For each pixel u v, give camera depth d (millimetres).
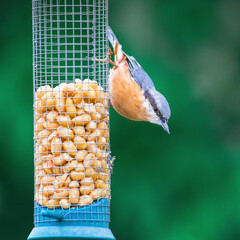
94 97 11164
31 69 16469
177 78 17375
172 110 17094
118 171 16781
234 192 16781
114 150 16703
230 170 17031
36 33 11930
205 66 17969
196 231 16469
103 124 11164
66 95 11000
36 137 11219
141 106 12703
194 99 17406
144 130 16828
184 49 17984
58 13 11852
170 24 18094
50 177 10836
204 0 18453
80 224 10664
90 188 10797
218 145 17453
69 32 15156
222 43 18500
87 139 10969
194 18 18219
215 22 18531
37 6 12039
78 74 11852
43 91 11133
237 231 16484
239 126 17844
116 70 12336
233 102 17984
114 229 16750
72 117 10961
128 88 12438
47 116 10984
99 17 11977
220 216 16578
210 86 17891
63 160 10797
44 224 10711
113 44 12102
